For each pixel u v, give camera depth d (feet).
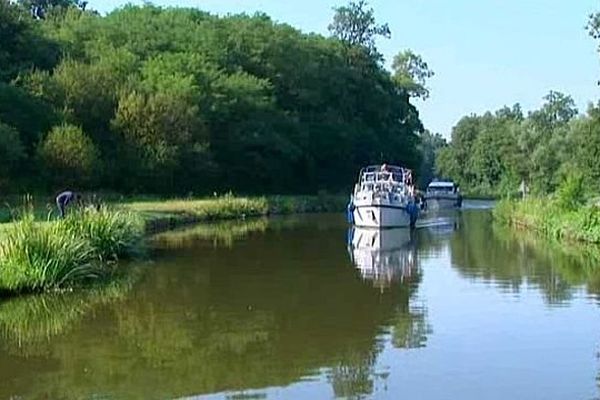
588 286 73.92
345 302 65.77
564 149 227.61
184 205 163.12
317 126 259.39
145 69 213.05
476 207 260.62
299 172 251.19
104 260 85.76
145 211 142.41
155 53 234.58
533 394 40.78
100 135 183.42
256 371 45.06
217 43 254.68
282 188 244.42
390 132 288.92
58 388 42.01
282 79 262.67
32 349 50.03
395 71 327.67
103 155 179.32
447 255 100.68
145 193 187.01
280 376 44.14
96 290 70.49
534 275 81.61
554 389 41.60
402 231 141.08
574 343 51.16
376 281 77.36
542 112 313.73
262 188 237.04
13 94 165.58
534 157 248.32
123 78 201.98
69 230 76.74
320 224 158.30
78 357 48.16
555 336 53.16
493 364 46.21
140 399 40.24
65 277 70.18
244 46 260.01
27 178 156.56
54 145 157.69
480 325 56.54
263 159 230.48
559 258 96.48
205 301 66.03
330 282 76.79
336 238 124.26
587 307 63.16
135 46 238.07
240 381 43.19
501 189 324.39
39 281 67.36
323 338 53.01
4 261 66.44
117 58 212.84
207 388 42.06
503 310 62.03
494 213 185.98
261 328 55.83
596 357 47.73
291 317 59.57
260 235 128.57
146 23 257.96
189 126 192.95
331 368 45.65
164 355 48.55
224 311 61.82
